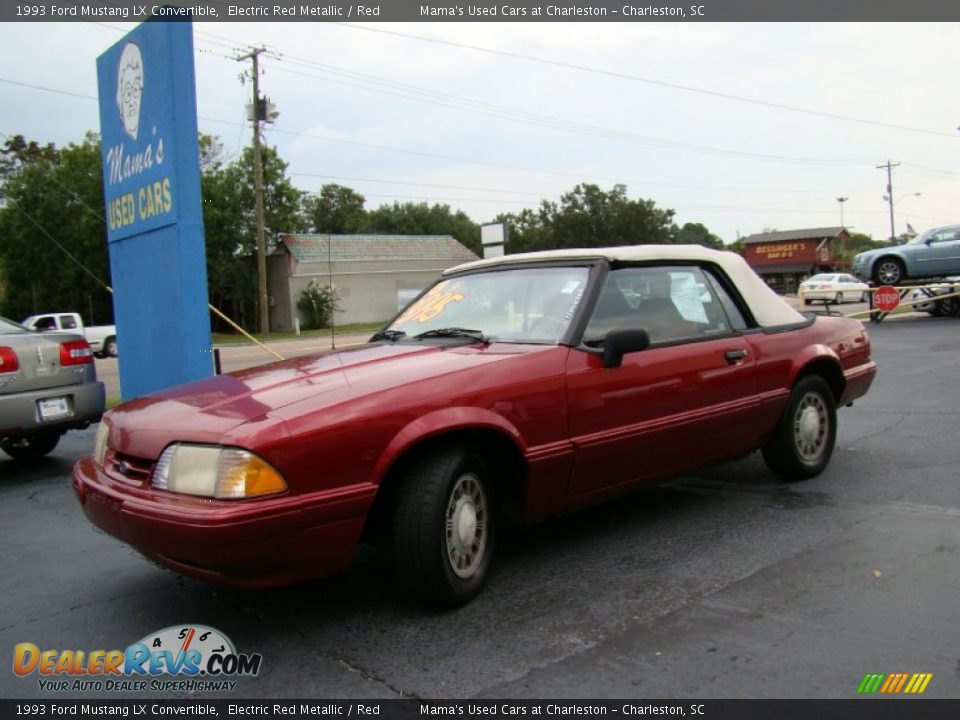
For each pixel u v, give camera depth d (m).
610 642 3.05
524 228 59.28
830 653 2.90
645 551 4.06
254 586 2.99
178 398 3.56
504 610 3.39
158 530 2.93
